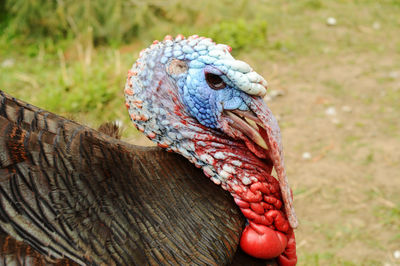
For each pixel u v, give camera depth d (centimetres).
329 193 89
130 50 130
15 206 53
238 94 58
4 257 52
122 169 57
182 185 58
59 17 134
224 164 58
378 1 167
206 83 57
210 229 57
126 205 56
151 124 58
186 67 58
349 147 101
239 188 58
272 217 59
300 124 108
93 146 56
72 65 123
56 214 54
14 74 117
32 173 54
